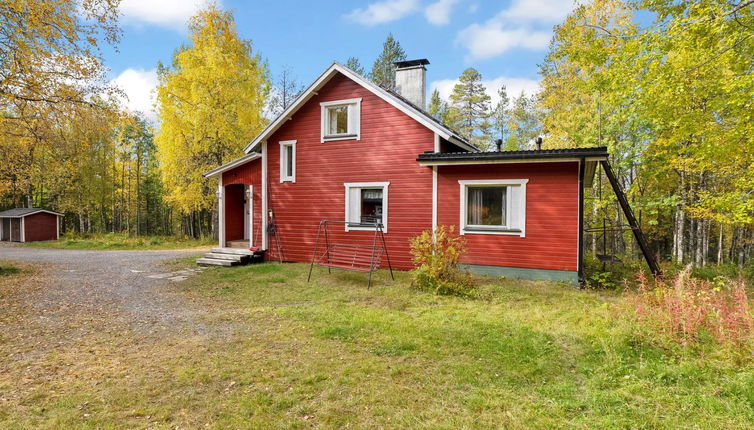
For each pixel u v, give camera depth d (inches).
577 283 389.1
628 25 440.8
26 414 147.3
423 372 183.3
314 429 136.0
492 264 428.5
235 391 165.0
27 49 445.1
